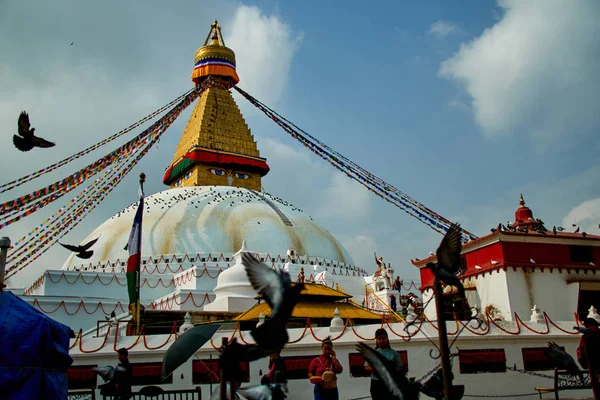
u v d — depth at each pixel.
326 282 42.50
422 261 34.44
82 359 19.28
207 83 58.09
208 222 50.41
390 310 33.03
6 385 11.98
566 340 22.58
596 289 28.34
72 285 40.38
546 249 28.77
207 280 42.66
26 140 17.95
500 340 21.62
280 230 51.81
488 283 28.69
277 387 10.42
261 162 67.19
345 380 19.95
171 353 15.85
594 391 14.25
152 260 47.59
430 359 20.70
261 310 25.06
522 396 21.12
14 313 12.80
